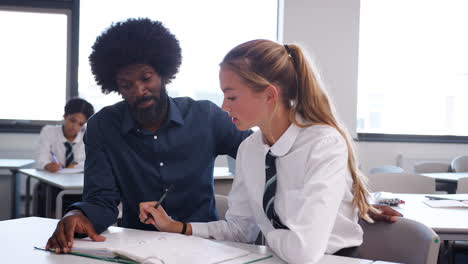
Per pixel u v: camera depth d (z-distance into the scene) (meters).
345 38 5.14
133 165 1.54
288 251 1.08
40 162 3.76
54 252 1.20
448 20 5.28
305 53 1.32
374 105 5.31
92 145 1.52
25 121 4.83
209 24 4.91
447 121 5.33
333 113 1.31
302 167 1.24
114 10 4.91
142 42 1.44
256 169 1.37
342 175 1.17
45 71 4.88
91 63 1.55
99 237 1.26
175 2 4.87
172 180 1.55
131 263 1.09
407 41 5.28
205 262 1.06
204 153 1.61
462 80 5.30
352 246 1.28
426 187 2.74
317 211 1.10
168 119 1.54
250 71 1.21
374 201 2.17
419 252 1.33
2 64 4.80
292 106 1.29
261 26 5.15
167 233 1.35
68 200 3.19
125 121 1.52
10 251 1.20
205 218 1.61
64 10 4.86
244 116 1.24
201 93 4.89
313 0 5.08
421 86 5.29
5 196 4.12
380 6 5.27
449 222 1.80
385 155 5.25
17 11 4.79
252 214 1.41
